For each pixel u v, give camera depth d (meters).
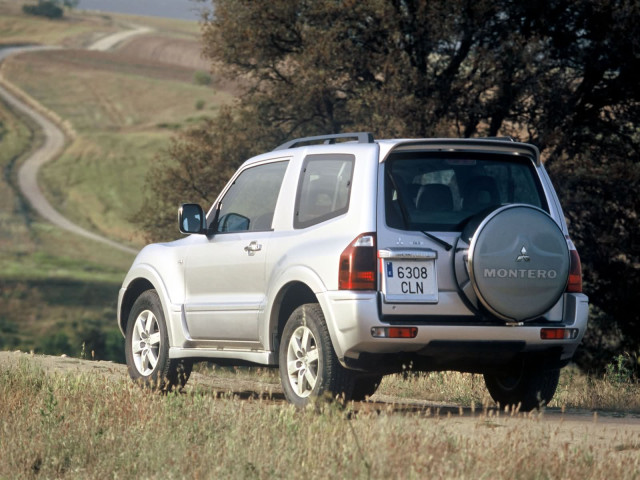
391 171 15.91
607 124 50.75
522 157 16.89
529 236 15.56
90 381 18.23
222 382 25.17
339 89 53.41
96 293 167.88
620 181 46.16
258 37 53.75
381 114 47.22
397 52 48.81
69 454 13.60
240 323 18.05
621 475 11.53
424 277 15.52
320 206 16.67
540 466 11.62
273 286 17.02
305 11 52.75
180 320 19.70
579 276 16.70
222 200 19.55
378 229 15.50
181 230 19.14
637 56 46.19
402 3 49.84
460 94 48.62
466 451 11.99
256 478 11.57
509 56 46.56
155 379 20.27
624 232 48.97
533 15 49.34
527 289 15.52
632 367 27.83
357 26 50.78
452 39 48.59
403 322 15.29
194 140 61.25
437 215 15.87
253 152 57.31
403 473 11.30
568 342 16.30
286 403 18.00
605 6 46.16
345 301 15.29
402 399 23.17
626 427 16.25
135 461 12.77
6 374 19.53
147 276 20.92
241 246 18.22
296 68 52.72
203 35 57.31
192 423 13.98
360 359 15.41
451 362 16.25
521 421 16.11
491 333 15.65
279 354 17.12
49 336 138.62
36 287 166.50
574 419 17.53
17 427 14.62
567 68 50.59
